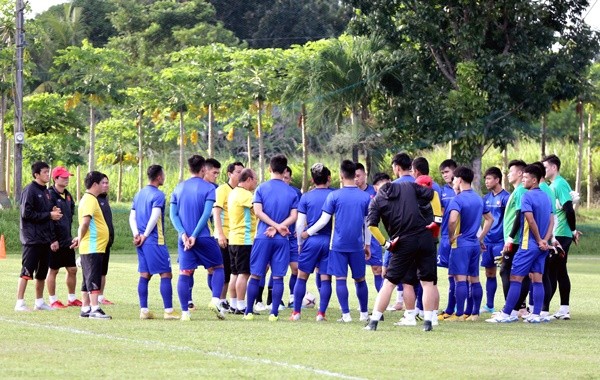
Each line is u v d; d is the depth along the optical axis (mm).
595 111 125125
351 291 40000
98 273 28375
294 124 139750
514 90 86312
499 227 31422
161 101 115812
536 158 129750
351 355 21453
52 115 123438
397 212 25875
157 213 28281
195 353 21359
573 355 22109
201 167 29031
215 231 30844
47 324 26641
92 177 28422
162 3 165750
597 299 37344
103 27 177375
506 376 19109
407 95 87562
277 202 28625
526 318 29281
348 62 91312
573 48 87562
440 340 24328
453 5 86312
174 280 44188
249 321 28359
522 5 85312
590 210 110875
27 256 30359
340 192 28250
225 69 122250
